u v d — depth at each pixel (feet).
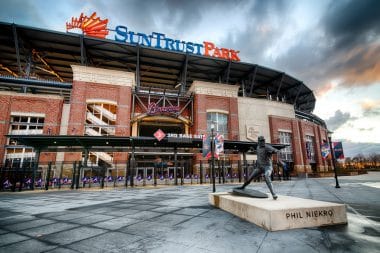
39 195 41.63
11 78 84.33
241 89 147.23
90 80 85.10
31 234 14.85
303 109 190.49
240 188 24.13
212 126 39.32
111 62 114.01
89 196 38.37
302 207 15.60
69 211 23.47
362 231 14.23
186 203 27.71
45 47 98.78
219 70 123.75
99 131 84.12
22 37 91.25
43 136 53.98
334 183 59.00
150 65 116.98
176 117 95.30
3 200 34.09
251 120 109.50
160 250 11.42
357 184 53.31
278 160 22.18
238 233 14.14
